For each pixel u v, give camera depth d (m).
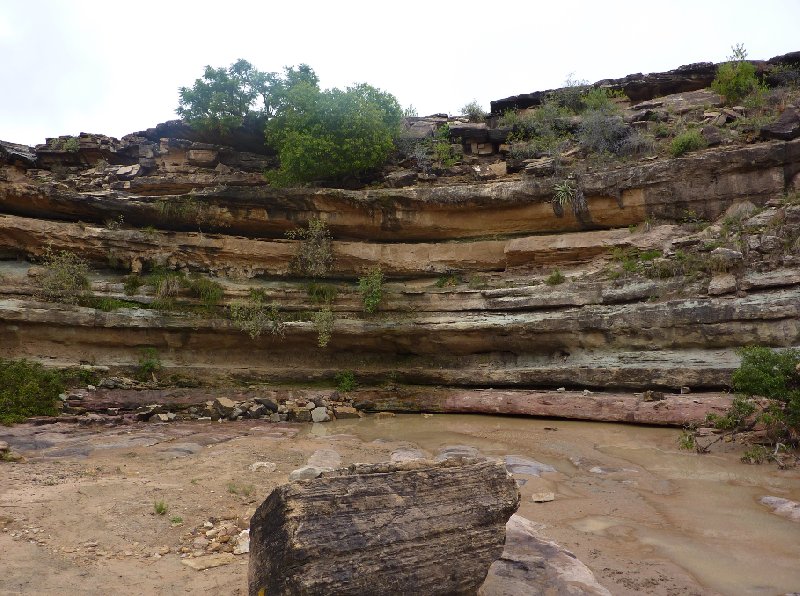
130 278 23.12
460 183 25.25
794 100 23.45
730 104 25.56
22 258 23.62
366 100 26.06
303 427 18.38
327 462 12.79
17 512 8.32
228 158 27.19
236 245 24.41
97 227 23.88
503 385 21.00
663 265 18.95
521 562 6.90
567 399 18.20
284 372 22.75
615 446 14.29
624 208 22.06
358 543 5.24
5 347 20.94
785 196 19.66
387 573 5.27
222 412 19.62
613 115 25.31
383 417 20.16
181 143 26.75
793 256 16.78
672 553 7.80
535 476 11.80
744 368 13.39
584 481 11.52
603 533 8.60
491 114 29.58
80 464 12.05
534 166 24.14
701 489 10.68
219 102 26.05
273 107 27.11
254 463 12.38
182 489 10.02
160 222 24.70
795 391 12.58
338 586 5.02
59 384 19.55
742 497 10.12
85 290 22.22
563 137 26.28
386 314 23.12
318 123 24.94
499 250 23.77
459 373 21.78
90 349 21.92
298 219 24.59
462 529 5.78
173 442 14.95
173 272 24.14
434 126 28.12
